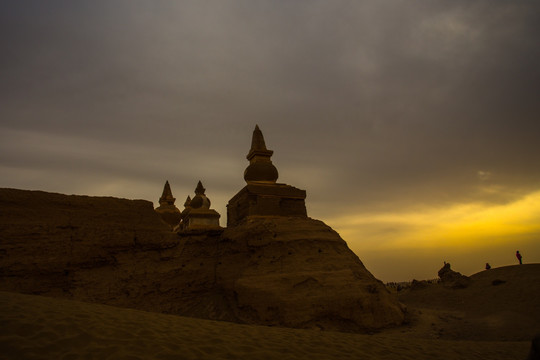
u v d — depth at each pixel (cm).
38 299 1093
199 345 912
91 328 890
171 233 2064
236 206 2552
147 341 874
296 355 965
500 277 3159
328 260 2028
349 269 2022
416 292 3462
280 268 1916
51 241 1656
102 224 1827
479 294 2894
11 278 1523
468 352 1299
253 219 2270
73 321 909
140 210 1984
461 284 3195
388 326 1919
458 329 2044
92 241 1762
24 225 1616
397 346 1250
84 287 1683
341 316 1805
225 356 871
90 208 1830
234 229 2184
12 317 862
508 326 2080
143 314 1154
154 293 1870
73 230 1731
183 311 1911
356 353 1079
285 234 2070
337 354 1038
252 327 1236
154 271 1909
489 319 2270
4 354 704
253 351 938
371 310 1894
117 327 932
